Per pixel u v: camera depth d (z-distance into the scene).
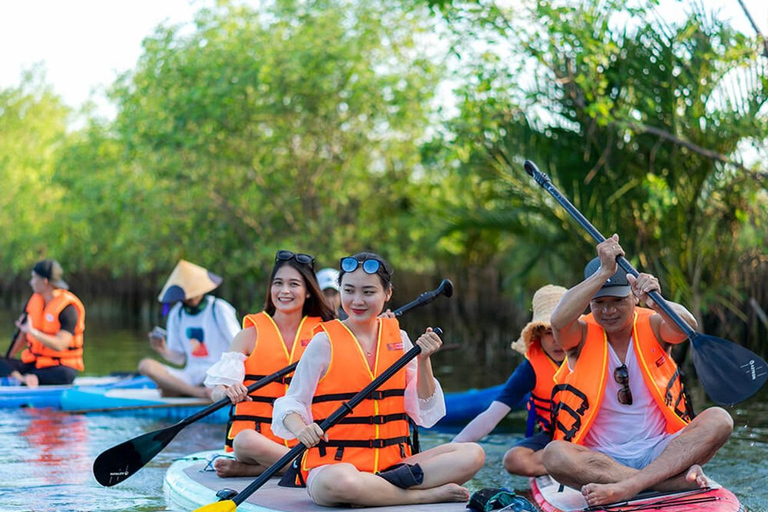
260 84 15.75
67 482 5.07
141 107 16.75
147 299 24.06
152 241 18.20
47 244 23.95
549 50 9.88
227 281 20.95
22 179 26.97
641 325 4.32
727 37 9.14
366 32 15.88
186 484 4.55
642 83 9.85
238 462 4.63
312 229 17.05
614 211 10.73
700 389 9.17
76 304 8.43
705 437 4.09
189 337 7.65
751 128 9.31
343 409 3.97
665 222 10.45
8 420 7.23
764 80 8.98
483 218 12.26
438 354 12.99
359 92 15.70
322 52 15.59
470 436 4.98
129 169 18.08
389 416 4.15
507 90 10.18
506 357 12.48
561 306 4.17
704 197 10.21
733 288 10.60
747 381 4.04
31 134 30.42
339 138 16.97
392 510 3.93
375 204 18.25
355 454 4.10
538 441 5.03
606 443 4.33
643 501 4.01
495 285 17.81
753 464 5.64
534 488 4.73
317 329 4.19
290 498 4.14
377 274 4.14
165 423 7.13
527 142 10.80
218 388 5.13
